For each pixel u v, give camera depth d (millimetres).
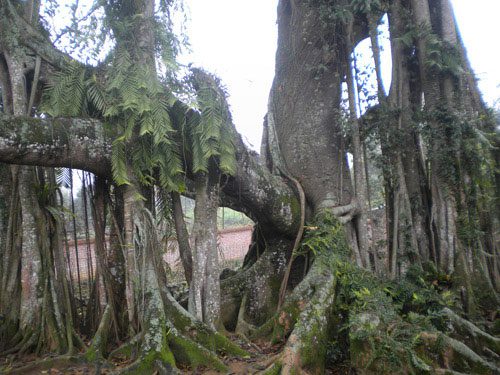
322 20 7770
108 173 5695
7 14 5992
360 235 7301
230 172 5812
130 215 5500
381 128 7348
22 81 5953
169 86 5520
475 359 4406
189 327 5324
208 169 6172
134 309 5508
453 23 7656
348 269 5914
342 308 5379
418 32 7320
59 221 6164
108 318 5809
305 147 7949
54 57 6066
